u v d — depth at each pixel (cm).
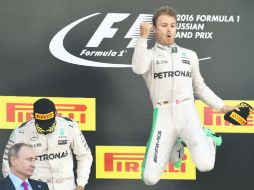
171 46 1792
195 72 1803
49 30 1991
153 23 1792
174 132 1769
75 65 1997
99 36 2003
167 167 2005
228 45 2017
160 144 1761
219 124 2022
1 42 1977
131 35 2006
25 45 1984
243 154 2019
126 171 2005
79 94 1998
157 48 1794
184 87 1769
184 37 2016
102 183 2000
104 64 2003
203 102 1903
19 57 1983
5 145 1986
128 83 2005
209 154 1731
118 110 2003
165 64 1769
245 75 2017
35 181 1602
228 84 2017
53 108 1755
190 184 2009
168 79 1762
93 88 2002
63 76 1995
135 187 2005
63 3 1994
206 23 2019
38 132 1784
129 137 2003
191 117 1758
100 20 2003
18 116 1988
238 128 2019
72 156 1861
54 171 1806
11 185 1565
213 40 2019
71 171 1825
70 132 1811
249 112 1795
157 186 2006
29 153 1574
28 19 1984
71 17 1995
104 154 2003
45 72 1991
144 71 1738
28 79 1988
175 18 1775
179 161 1816
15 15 1980
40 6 1988
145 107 2005
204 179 2011
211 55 2019
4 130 1986
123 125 2003
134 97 2005
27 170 1570
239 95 2019
